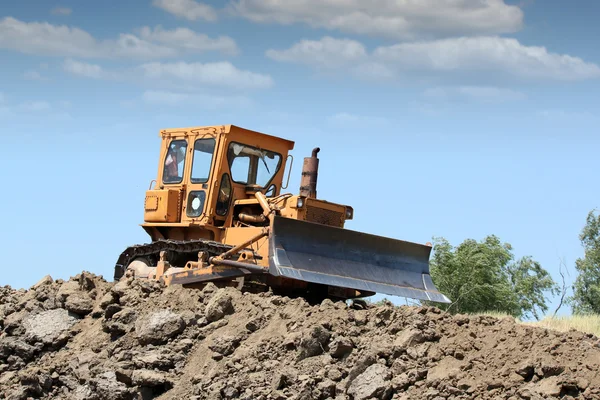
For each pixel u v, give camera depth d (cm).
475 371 1611
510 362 1606
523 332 1680
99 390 1902
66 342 2178
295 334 1831
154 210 2705
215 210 2577
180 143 2712
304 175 2489
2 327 2283
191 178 2652
